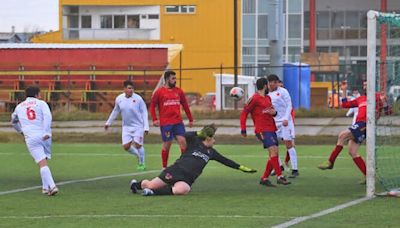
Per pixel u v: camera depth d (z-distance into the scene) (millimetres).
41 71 97688
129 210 23094
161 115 33531
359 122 29016
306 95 95000
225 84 98562
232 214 22125
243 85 98938
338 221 20797
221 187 29547
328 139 56438
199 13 138000
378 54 29297
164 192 26672
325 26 161375
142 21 140750
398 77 29734
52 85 97500
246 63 139375
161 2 139250
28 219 21578
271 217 21531
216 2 137625
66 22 142250
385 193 26750
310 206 23797
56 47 98562
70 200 25797
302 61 125812
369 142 26125
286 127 33594
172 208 23438
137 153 37219
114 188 29609
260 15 139000
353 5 160625
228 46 137250
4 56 98062
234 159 42844
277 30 80938
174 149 49719
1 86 97938
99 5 141000
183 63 137000
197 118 79625
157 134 61062
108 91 97500
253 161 41625
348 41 160625
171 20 138750
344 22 161000
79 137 59438
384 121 36375
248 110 29906
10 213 22797
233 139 57250
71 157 44906
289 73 91062
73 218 21672
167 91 33500
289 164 37375
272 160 29906
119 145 54188
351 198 25828
